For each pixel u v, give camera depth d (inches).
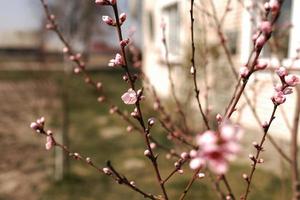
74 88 681.0
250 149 254.5
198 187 221.5
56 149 263.6
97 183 246.8
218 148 27.2
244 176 64.6
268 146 238.8
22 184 250.2
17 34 1946.4
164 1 410.0
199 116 267.1
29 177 262.1
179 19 366.3
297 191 90.4
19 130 399.9
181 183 232.1
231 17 248.8
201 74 276.1
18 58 1827.0
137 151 319.6
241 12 236.2
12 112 485.4
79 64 117.0
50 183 249.1
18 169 278.2
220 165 27.1
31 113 469.7
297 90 94.3
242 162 259.0
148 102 341.7
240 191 211.0
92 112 503.5
